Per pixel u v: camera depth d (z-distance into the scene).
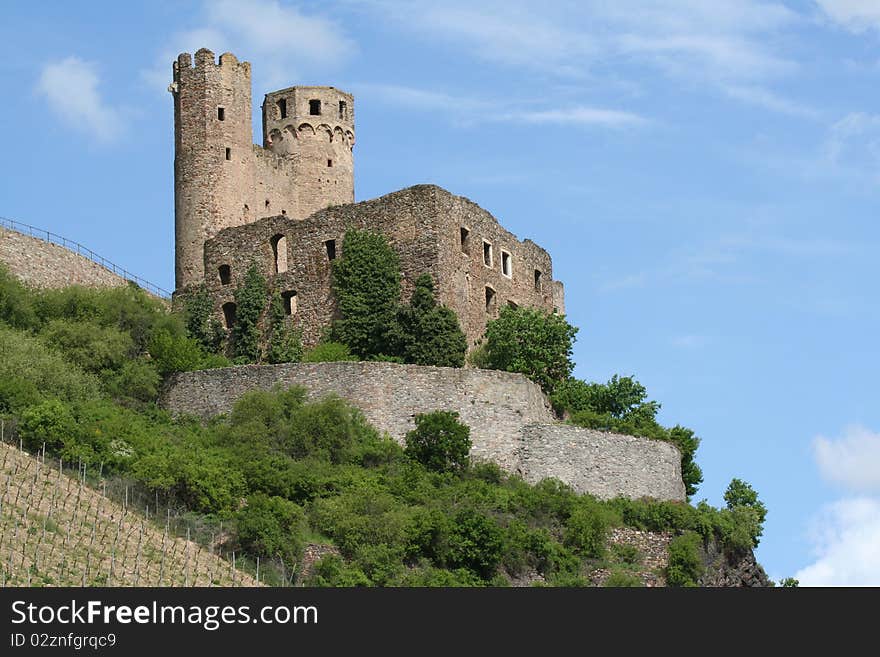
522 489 91.62
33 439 84.06
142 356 102.19
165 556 76.94
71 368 96.25
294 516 82.81
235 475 84.94
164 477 82.62
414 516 84.00
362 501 84.31
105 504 80.31
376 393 95.56
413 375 96.25
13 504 77.19
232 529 81.19
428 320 102.44
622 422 100.81
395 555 81.50
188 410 98.12
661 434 100.50
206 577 75.81
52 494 79.38
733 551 93.88
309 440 91.31
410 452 92.88
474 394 96.88
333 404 92.94
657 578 88.75
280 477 86.00
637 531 91.44
